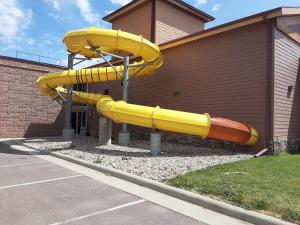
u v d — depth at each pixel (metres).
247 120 11.27
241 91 11.52
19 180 6.81
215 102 12.41
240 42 11.66
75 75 14.20
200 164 8.45
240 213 4.52
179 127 10.05
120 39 11.46
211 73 12.66
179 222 4.38
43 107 19.97
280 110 11.15
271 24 10.73
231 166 8.00
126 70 13.13
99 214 4.67
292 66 12.27
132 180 6.74
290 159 9.47
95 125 19.72
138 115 10.45
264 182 6.15
